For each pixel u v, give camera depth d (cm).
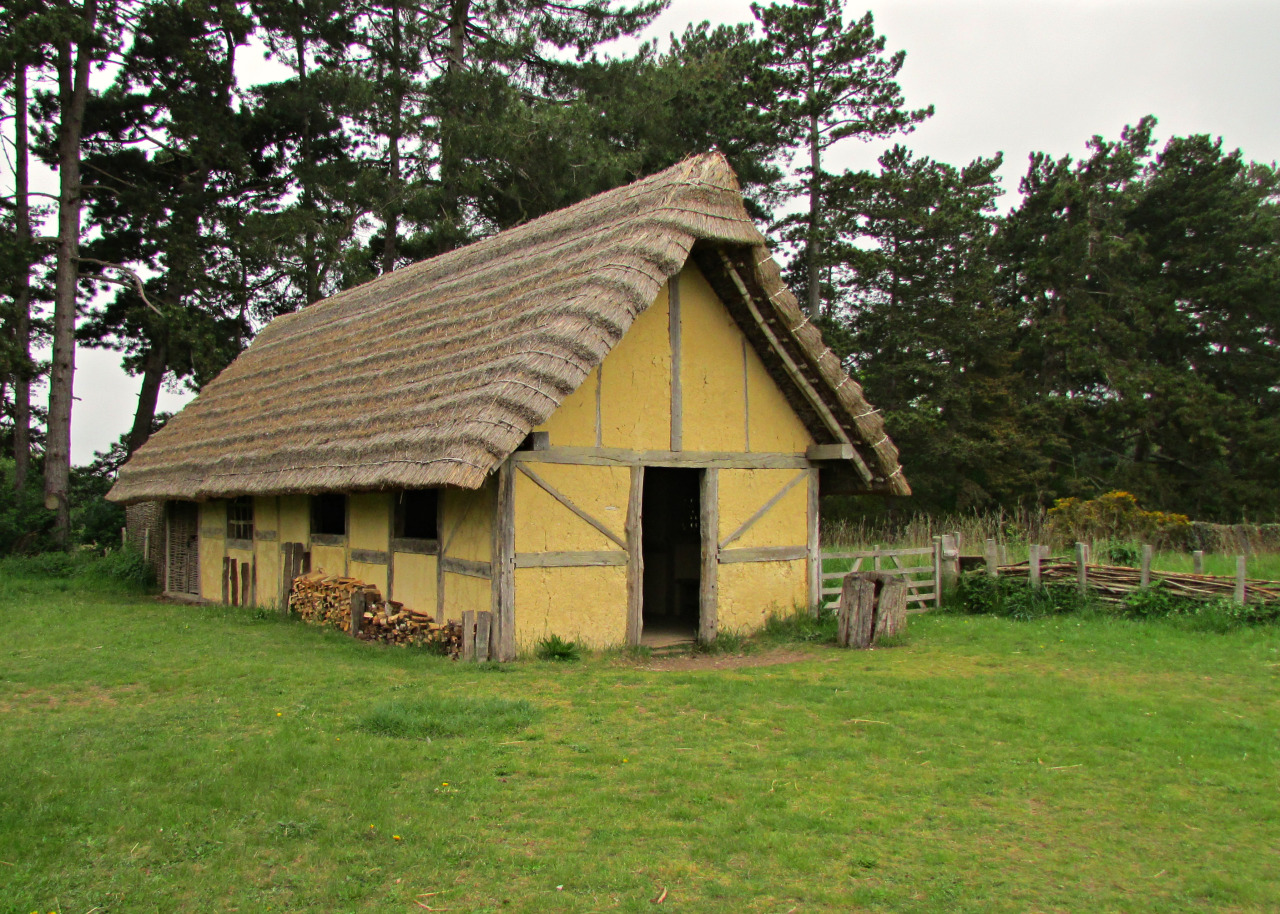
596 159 2800
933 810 563
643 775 611
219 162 2742
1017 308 3509
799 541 1298
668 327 1174
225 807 545
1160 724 757
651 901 443
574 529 1077
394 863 478
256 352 2019
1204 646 1102
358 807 545
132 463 1850
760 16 2995
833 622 1290
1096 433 3416
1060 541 2075
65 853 487
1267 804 582
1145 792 602
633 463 1130
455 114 2883
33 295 2758
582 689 863
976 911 439
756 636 1223
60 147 2403
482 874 467
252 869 471
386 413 1141
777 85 2917
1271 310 3359
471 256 1532
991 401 3241
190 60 2447
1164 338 3488
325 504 1457
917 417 2995
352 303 1833
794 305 1188
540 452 1054
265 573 1547
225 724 724
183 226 2681
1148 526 2109
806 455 1310
